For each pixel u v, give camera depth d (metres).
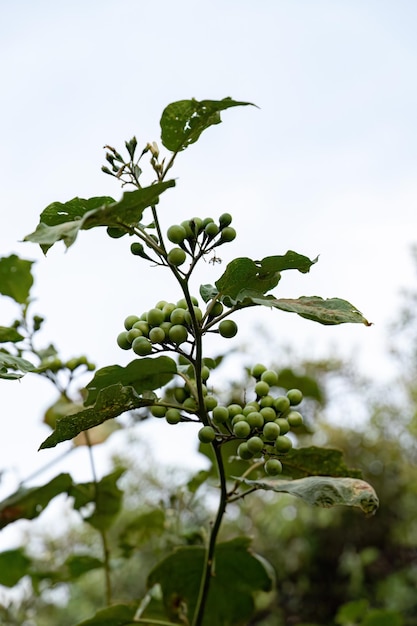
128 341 0.83
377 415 2.96
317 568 2.88
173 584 1.05
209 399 0.85
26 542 1.96
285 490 0.85
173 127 0.78
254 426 0.83
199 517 1.92
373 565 2.87
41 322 1.08
